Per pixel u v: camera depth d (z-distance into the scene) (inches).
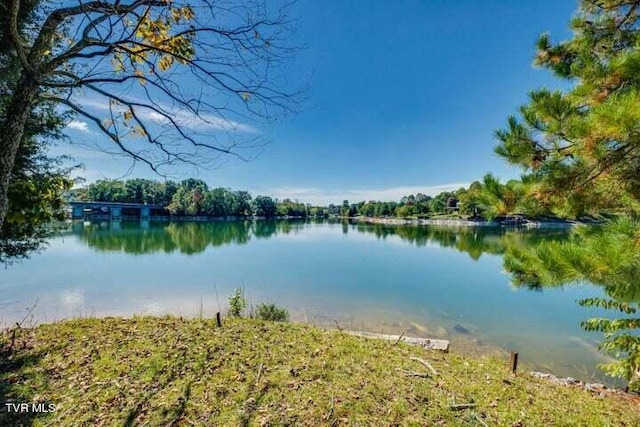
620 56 112.0
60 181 155.2
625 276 85.8
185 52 125.0
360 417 131.8
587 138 99.2
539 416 140.6
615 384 225.5
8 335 208.5
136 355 179.2
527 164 134.7
